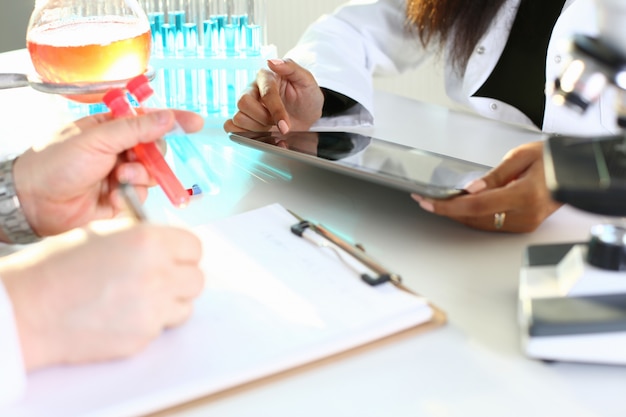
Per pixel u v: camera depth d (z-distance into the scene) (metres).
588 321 0.46
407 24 1.17
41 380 0.44
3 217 0.62
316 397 0.45
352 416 0.43
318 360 0.47
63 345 0.45
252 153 0.85
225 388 0.45
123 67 0.78
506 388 0.45
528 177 0.63
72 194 0.62
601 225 0.51
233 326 0.49
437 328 0.51
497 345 0.49
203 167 0.81
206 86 0.95
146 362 0.46
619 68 0.46
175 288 0.47
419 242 0.64
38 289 0.45
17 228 0.63
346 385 0.46
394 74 1.25
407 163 0.71
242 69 0.93
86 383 0.44
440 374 0.47
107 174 0.64
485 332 0.51
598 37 0.47
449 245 0.64
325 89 0.97
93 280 0.45
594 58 0.47
